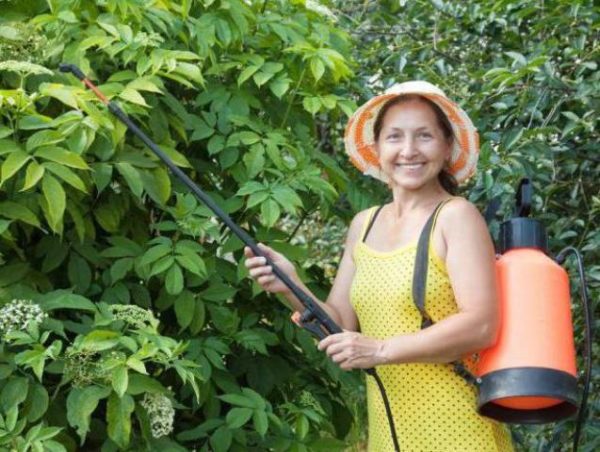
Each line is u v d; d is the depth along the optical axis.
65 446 2.51
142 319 2.44
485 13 3.96
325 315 2.35
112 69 2.94
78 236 2.74
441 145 2.41
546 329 2.21
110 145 2.62
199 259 2.65
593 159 3.72
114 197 2.77
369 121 2.58
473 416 2.32
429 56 4.30
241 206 2.87
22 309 2.38
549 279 2.26
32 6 2.95
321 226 5.34
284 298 2.55
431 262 2.32
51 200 2.40
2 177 2.34
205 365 2.70
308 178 2.87
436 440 2.34
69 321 2.61
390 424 2.34
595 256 3.75
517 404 2.24
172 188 2.92
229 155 2.90
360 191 3.24
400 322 2.36
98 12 2.95
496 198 3.19
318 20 3.48
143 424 2.44
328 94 3.29
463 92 3.87
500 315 2.25
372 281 2.42
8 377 2.40
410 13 4.36
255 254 2.43
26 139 2.59
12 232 2.68
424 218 2.40
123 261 2.69
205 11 3.08
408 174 2.39
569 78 3.77
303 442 2.79
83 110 2.53
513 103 3.64
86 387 2.35
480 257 2.26
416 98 2.41
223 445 2.65
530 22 4.02
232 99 3.01
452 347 2.21
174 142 2.88
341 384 3.22
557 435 3.53
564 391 2.16
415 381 2.35
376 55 4.31
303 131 3.16
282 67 3.01
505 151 3.35
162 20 2.93
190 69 2.72
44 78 2.69
